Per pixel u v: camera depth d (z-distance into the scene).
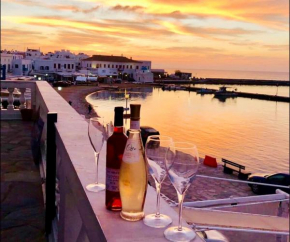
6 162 5.25
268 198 6.84
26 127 7.73
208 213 4.45
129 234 1.09
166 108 46.19
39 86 6.99
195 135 32.50
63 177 2.22
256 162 27.66
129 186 1.20
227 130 40.22
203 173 17.97
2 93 9.58
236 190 14.79
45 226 3.20
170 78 160.75
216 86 154.50
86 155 2.00
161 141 1.26
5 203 3.89
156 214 1.24
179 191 1.17
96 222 1.23
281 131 43.66
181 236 1.07
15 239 3.13
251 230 3.95
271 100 95.25
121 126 1.33
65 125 2.87
